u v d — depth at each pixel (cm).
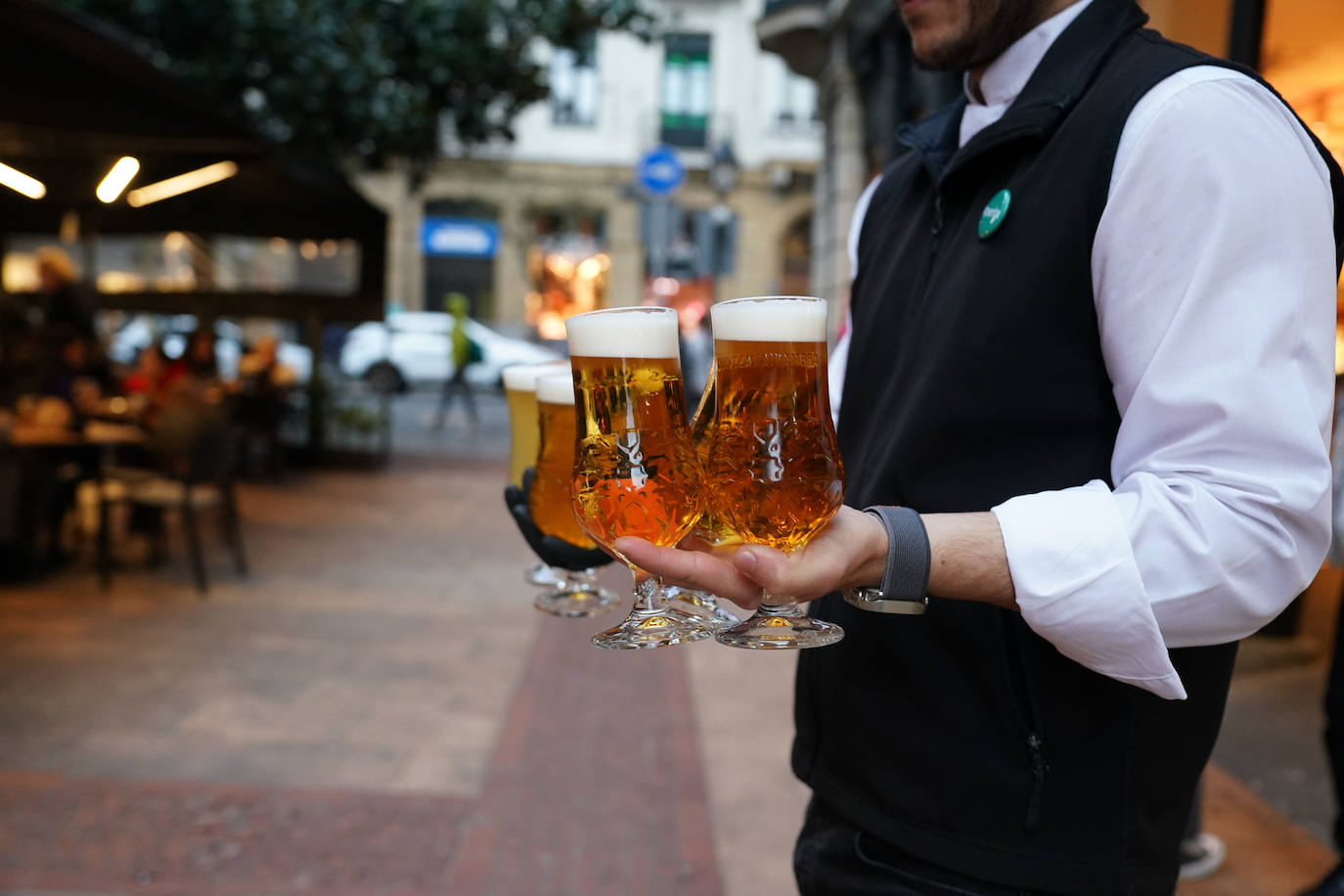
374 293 946
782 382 92
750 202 2567
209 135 513
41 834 302
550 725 400
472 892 277
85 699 414
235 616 540
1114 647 91
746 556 84
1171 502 88
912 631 111
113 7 812
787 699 433
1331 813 320
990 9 112
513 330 2597
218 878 281
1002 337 104
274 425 993
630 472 95
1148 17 110
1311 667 444
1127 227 95
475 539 755
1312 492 87
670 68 2547
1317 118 352
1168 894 110
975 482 106
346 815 321
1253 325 88
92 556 669
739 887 280
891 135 761
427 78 964
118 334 1509
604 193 2570
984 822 107
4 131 488
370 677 452
